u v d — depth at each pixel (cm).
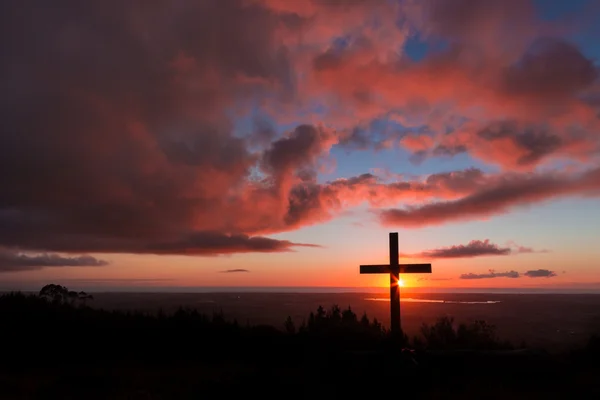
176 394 1375
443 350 1609
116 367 1853
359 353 1584
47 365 1884
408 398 1307
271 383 1422
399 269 1731
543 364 1502
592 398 1274
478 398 1265
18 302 2870
